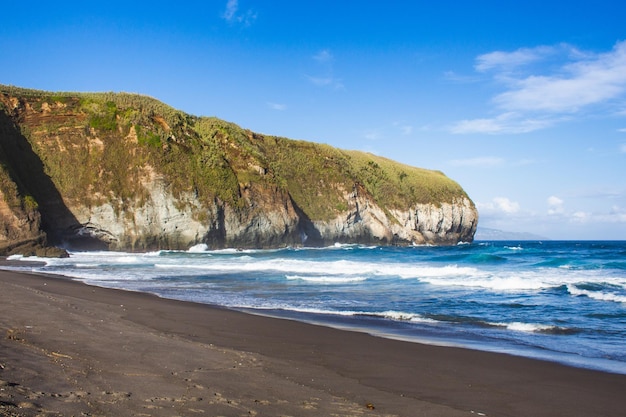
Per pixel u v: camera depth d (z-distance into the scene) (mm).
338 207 84250
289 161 86875
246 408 5246
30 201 51031
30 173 57375
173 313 13445
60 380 5605
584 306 15680
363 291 19984
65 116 61750
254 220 66062
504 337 11023
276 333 10953
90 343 8148
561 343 10422
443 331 11727
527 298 17578
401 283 22938
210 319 12609
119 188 59500
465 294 18781
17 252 46844
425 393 6629
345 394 6312
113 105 64562
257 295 18766
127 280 24453
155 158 61000
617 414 6020
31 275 25016
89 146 60656
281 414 5156
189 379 6301
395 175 109188
